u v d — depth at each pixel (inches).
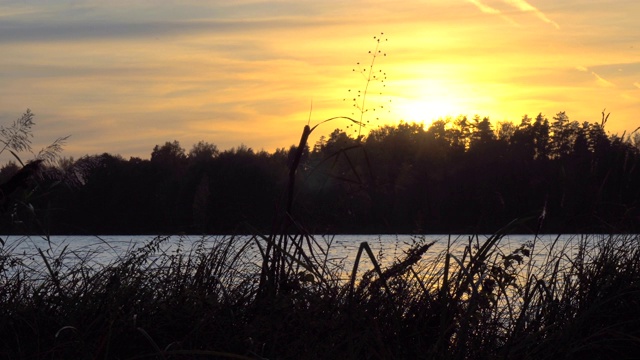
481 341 239.0
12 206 269.0
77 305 259.8
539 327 251.3
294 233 264.4
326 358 220.8
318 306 230.2
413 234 277.7
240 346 232.4
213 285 273.0
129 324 238.8
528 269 264.2
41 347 243.3
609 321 269.4
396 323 234.7
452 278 252.7
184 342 236.5
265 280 254.8
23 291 266.7
